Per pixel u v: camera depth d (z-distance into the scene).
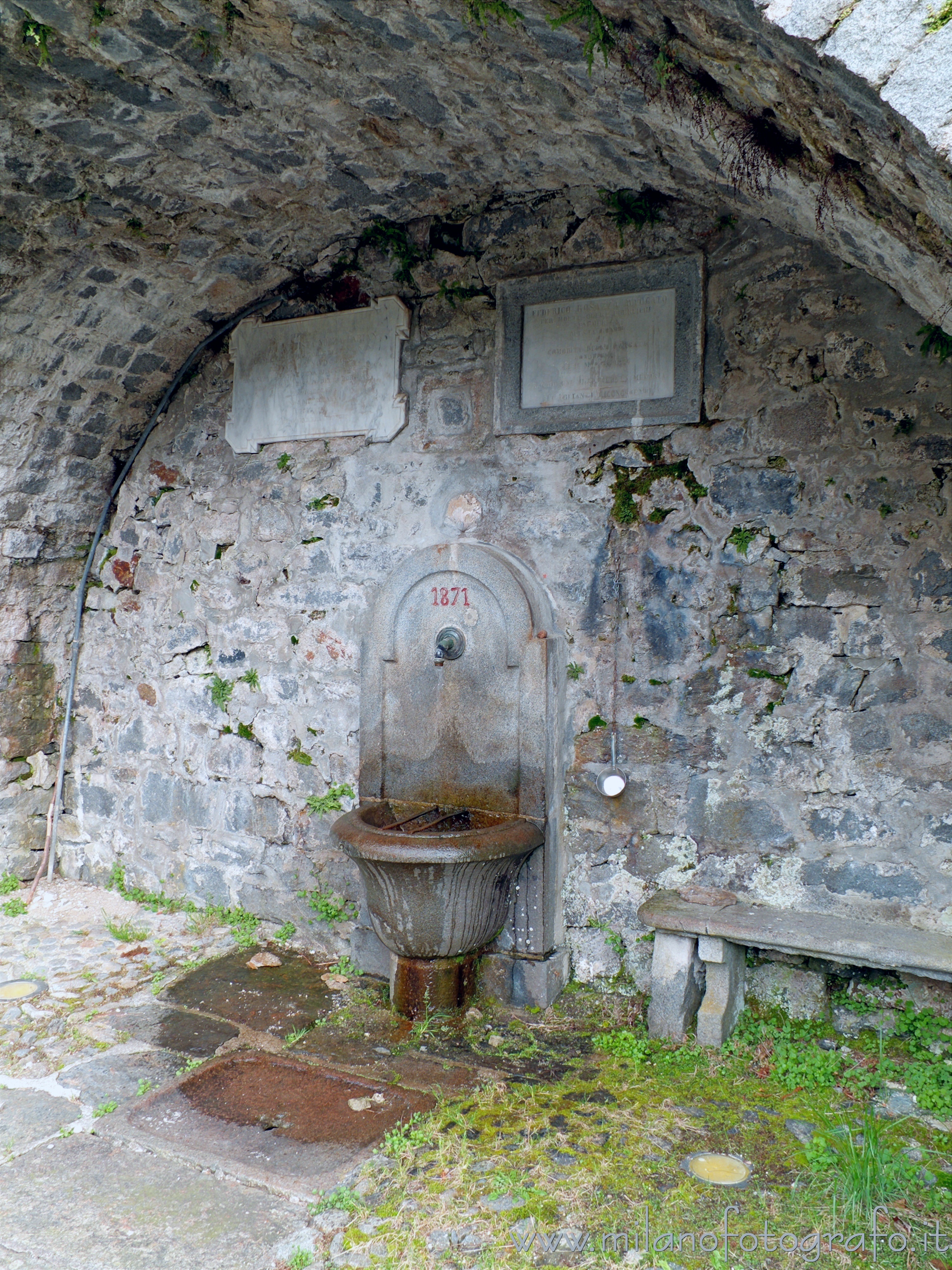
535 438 3.38
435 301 3.57
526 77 2.38
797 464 2.97
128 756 4.37
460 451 3.52
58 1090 2.70
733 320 3.06
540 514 3.37
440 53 2.36
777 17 1.51
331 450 3.80
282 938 3.83
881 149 1.66
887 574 2.85
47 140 2.86
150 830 4.29
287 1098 2.65
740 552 3.05
